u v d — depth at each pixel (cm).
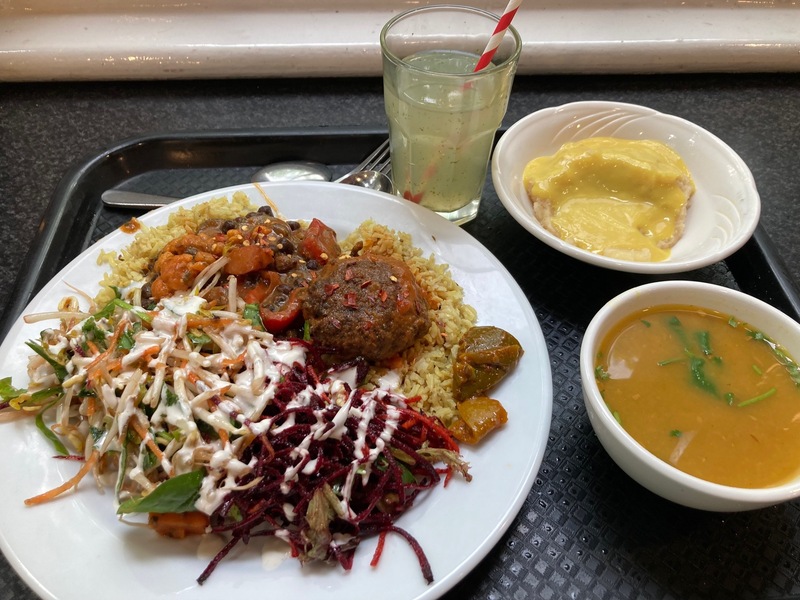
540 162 42
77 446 28
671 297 30
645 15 58
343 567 24
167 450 27
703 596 25
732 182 39
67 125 50
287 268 35
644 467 24
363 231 36
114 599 23
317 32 56
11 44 53
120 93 54
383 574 24
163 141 45
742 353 29
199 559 25
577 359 34
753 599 25
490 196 44
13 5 55
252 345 30
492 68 35
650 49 55
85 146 48
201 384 28
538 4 59
